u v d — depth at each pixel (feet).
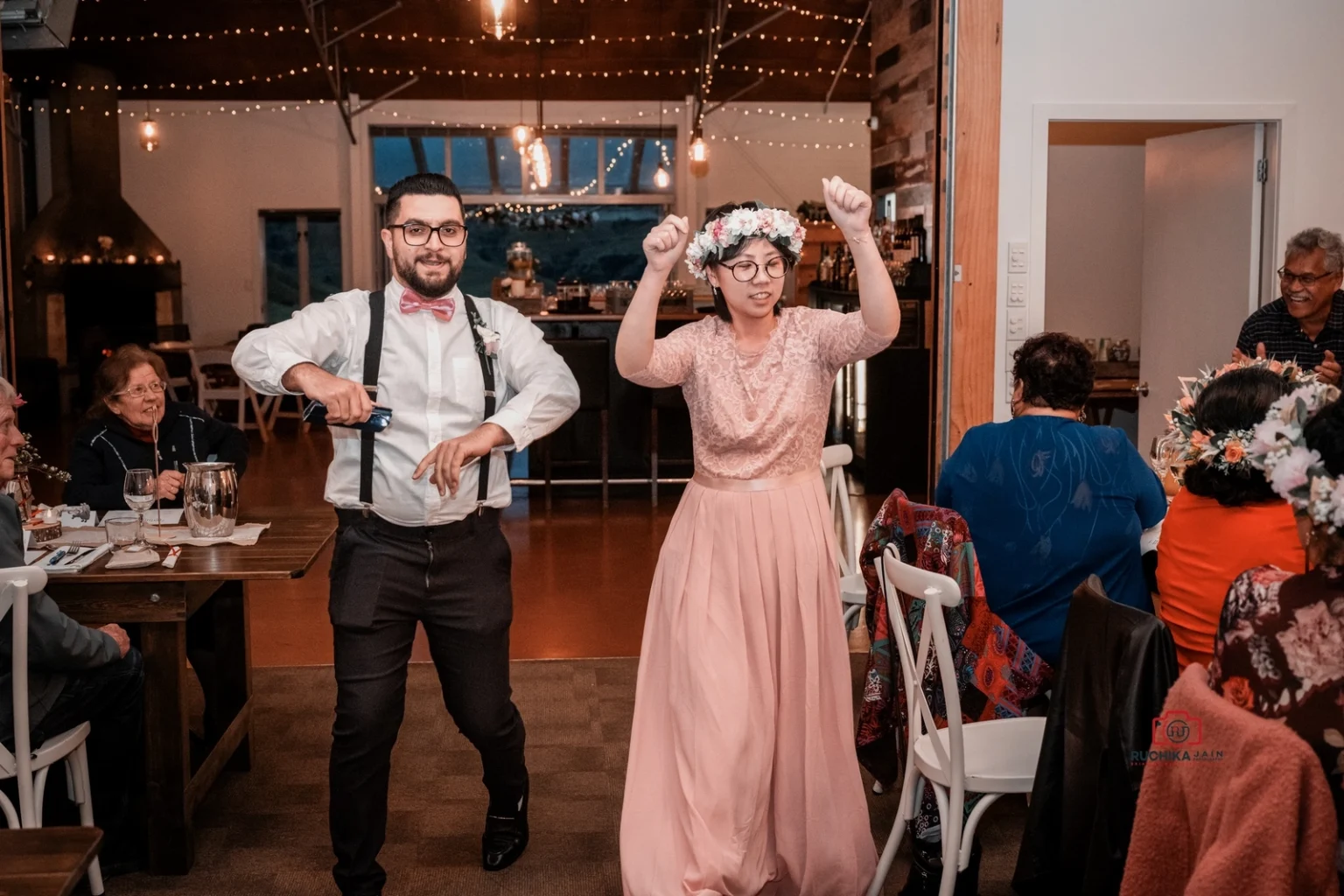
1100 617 7.49
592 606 18.39
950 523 9.45
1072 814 7.67
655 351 8.88
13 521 9.29
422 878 10.09
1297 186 16.42
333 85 42.55
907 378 27.09
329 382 8.59
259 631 17.19
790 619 8.91
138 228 43.37
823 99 47.47
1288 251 14.20
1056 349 10.09
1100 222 27.04
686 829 8.73
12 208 43.37
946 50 15.75
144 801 10.41
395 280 9.39
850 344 8.68
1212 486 8.45
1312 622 5.47
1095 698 7.52
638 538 23.15
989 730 9.28
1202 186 18.04
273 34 40.24
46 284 41.32
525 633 17.04
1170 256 19.04
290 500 27.58
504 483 9.63
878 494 27.35
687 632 8.87
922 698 8.84
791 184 48.52
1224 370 8.92
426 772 12.23
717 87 45.78
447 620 9.43
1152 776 5.90
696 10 38.75
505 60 43.27
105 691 9.89
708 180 48.49
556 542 22.76
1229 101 16.16
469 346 9.36
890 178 30.81
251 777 12.10
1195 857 5.64
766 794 8.91
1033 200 16.10
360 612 9.07
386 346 9.19
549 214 48.93
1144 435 20.02
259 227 47.06
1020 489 9.95
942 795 8.61
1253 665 5.66
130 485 10.33
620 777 12.12
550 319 27.89
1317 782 5.05
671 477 28.50
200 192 46.73
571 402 9.50
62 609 9.77
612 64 43.86
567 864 10.34
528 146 42.04
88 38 39.93
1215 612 8.44
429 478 9.12
